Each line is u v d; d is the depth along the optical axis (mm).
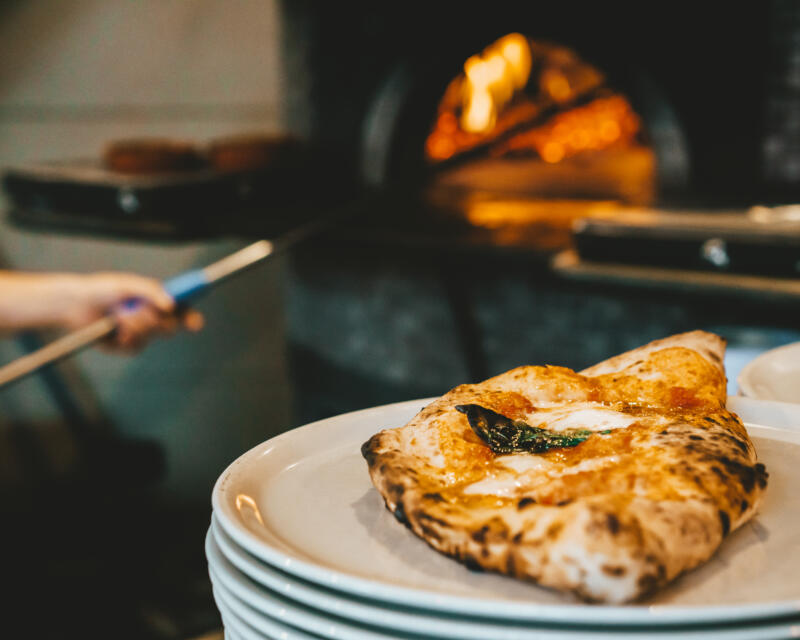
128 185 1867
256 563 313
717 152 1795
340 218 1876
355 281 2359
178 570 1873
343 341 2432
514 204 2057
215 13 2660
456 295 2006
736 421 396
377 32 2102
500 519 315
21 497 2695
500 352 2152
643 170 1932
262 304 2801
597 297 1973
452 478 359
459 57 1991
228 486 370
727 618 257
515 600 292
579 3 1801
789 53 1687
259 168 2115
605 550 283
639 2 1767
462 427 382
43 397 2979
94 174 2045
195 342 2879
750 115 1747
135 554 2031
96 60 2820
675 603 293
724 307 1808
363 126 2184
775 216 1462
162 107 2783
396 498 343
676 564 293
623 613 257
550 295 2035
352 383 2447
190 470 2898
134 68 2787
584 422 393
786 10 1666
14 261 3020
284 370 2834
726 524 317
